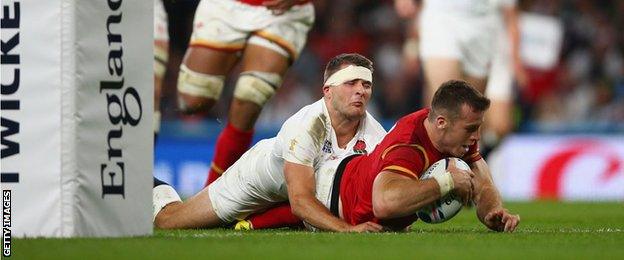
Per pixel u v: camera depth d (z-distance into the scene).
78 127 19.34
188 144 55.81
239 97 33.94
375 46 66.69
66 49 19.28
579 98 65.75
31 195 19.41
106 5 19.77
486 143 49.38
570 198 54.94
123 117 20.20
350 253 18.08
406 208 21.53
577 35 66.69
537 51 62.66
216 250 18.34
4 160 19.44
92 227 19.62
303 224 25.94
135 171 20.56
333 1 67.06
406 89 64.69
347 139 24.06
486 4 44.28
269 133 57.03
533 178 55.44
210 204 26.22
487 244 19.97
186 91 35.16
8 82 19.42
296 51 34.41
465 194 21.67
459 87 21.80
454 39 44.16
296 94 64.69
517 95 63.75
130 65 20.31
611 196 54.88
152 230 21.27
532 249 19.09
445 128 21.77
